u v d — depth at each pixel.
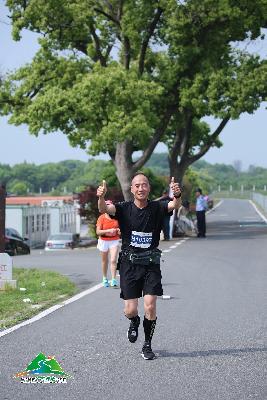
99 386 12.14
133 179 14.59
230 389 11.91
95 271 33.50
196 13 66.31
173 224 60.81
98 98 63.31
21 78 70.75
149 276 14.50
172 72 68.38
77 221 141.62
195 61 69.06
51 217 124.75
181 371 13.20
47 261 41.25
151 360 14.13
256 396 11.49
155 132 69.38
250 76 66.88
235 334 16.91
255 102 67.31
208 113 69.94
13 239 62.56
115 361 14.05
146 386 12.13
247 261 36.97
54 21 67.94
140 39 66.56
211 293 24.47
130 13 65.62
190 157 75.56
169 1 64.62
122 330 17.45
